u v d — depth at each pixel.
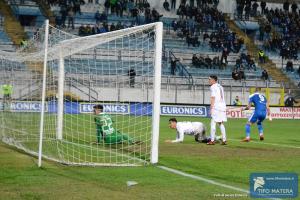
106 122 21.62
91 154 19.08
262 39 75.06
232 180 14.27
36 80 27.69
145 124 25.50
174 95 58.28
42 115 16.28
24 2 67.44
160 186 13.21
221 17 74.56
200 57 65.81
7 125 27.33
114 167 16.36
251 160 18.55
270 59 71.81
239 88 61.44
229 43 70.62
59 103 24.11
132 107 31.81
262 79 65.56
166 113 53.22
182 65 62.69
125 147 21.36
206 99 59.06
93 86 40.84
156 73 17.12
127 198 11.67
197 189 12.88
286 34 76.38
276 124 45.78
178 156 19.27
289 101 60.75
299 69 69.19
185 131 24.52
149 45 20.95
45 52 16.62
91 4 70.50
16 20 65.75
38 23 66.94
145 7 72.12
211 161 18.06
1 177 14.19
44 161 17.38
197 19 73.25
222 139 24.34
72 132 26.66
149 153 19.34
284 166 17.16
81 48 20.58
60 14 68.00
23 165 16.39
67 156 18.50
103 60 34.41
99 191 12.41
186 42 69.62
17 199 11.44
